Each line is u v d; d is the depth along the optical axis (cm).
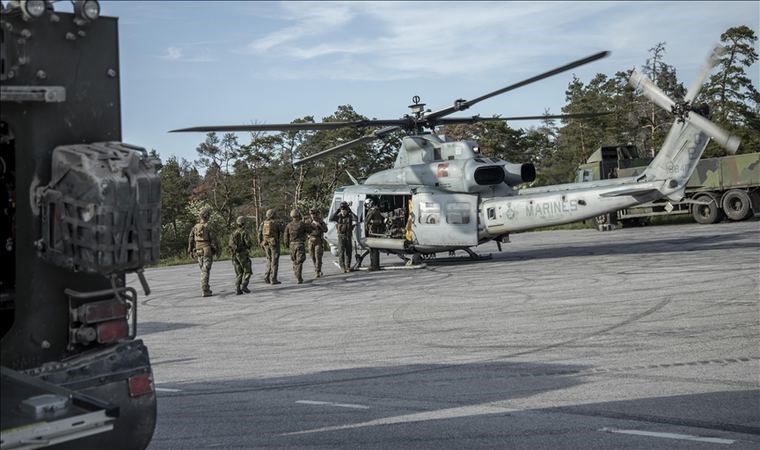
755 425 531
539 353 825
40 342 408
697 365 720
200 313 1409
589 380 691
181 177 6406
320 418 617
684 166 1688
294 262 1814
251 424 609
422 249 1944
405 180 1981
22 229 404
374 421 599
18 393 367
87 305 411
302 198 5803
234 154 6481
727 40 5653
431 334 990
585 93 8025
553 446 511
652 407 590
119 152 398
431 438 545
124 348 428
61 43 412
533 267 1744
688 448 490
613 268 1593
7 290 441
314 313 1278
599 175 3294
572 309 1102
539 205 1812
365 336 1012
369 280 1755
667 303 1091
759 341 808
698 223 3164
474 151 1902
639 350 803
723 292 1155
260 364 875
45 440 332
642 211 3164
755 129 5475
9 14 396
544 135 7225
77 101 418
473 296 1322
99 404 357
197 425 613
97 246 382
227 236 5141
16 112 399
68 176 394
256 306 1445
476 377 733
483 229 1898
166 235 5347
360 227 2012
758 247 1833
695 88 1672
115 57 432
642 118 6462
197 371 857
